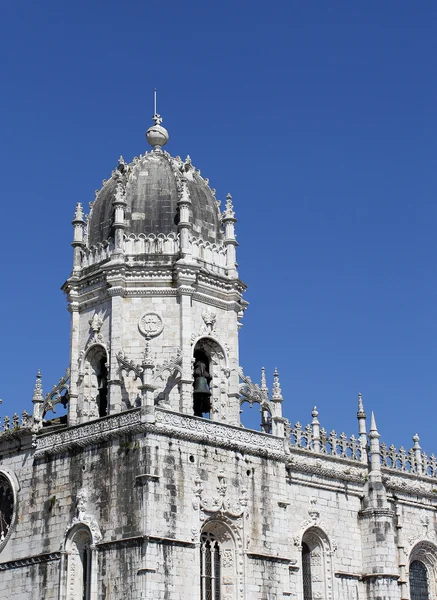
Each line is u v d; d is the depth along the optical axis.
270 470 69.56
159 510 62.06
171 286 69.06
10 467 70.94
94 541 62.97
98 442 65.38
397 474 82.19
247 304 73.25
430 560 82.56
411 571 81.25
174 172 73.25
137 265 69.06
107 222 72.12
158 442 63.41
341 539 75.56
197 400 69.44
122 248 69.88
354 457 78.94
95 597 61.84
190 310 68.75
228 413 69.19
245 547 65.94
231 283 71.69
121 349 67.69
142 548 60.56
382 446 81.94
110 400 66.50
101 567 62.34
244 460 68.06
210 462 65.88
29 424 70.31
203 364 69.81
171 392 66.94
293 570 70.25
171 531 62.22
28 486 69.12
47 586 65.44
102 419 65.62
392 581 75.75
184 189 71.31
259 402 71.62
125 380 67.38
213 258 72.00
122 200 70.69
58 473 67.38
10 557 68.44
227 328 71.06
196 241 71.12
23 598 66.50
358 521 77.44
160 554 61.06
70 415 68.81
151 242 70.31
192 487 64.19
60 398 71.12
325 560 74.06
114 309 68.44
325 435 77.62
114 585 61.34
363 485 78.56
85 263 72.12
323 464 76.31
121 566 61.38
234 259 72.81
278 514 68.88
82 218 73.31
